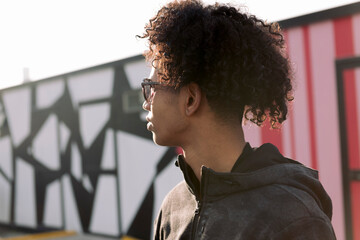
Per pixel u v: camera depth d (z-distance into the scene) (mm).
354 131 3516
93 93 6145
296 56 3879
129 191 5605
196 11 903
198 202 915
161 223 1087
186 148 939
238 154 893
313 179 853
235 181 830
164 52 895
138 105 5492
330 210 897
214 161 901
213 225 830
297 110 3859
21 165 7586
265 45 910
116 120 5801
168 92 912
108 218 5898
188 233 946
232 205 827
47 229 6953
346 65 3555
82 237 6180
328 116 3658
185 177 942
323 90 3697
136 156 5520
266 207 788
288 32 3945
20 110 7602
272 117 988
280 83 930
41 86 7109
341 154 3578
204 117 889
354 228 3479
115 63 5781
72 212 6527
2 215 7938
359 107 3484
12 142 7797
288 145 3898
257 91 878
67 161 6629
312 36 3771
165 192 5117
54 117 6871
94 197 6137
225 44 861
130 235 5570
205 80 863
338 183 3588
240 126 918
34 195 7285
